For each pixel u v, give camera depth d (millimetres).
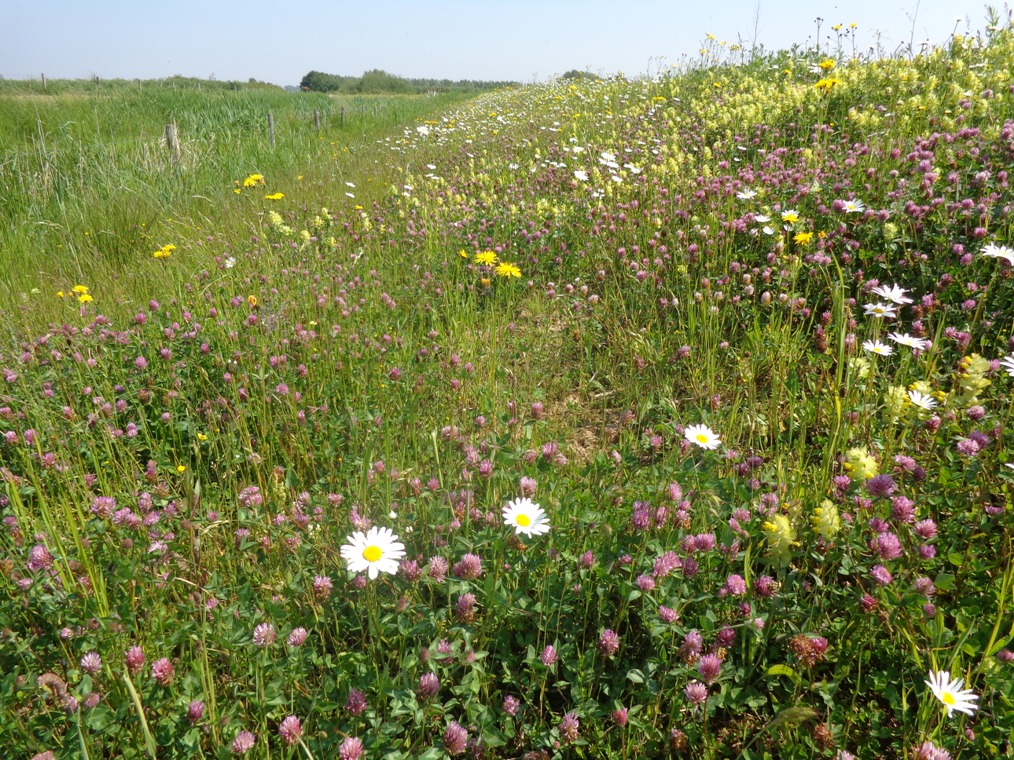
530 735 1960
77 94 21656
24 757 1799
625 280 4680
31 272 6191
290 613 2234
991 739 1757
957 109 5648
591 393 3818
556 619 2184
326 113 21250
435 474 2785
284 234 5746
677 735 1881
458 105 25781
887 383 3072
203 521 2484
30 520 2613
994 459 2459
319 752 1826
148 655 2070
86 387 3424
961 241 3742
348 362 3684
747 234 4488
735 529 2244
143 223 7230
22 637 2195
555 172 6938
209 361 3777
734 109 7785
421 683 1825
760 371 3598
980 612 2072
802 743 1885
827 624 2125
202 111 15805
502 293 4879
